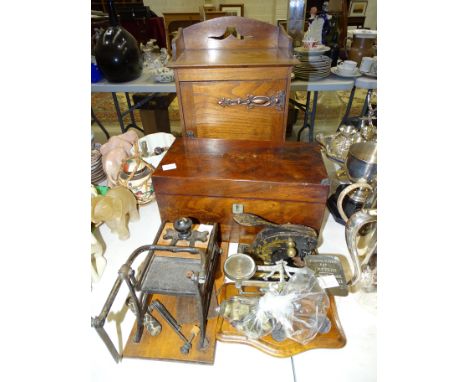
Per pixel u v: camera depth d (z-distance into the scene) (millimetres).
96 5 2701
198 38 1180
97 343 673
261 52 1133
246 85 1006
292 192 795
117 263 864
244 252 806
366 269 713
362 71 1675
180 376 614
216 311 693
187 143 991
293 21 1721
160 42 2918
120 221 907
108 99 3750
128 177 1014
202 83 1007
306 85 1596
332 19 2084
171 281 672
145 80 1708
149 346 660
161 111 2541
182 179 812
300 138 2611
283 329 637
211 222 895
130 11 2738
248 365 623
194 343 662
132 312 731
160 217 959
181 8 3756
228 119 1082
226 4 3641
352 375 595
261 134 1117
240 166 859
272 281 717
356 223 640
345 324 679
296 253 781
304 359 624
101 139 2881
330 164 1285
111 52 1542
